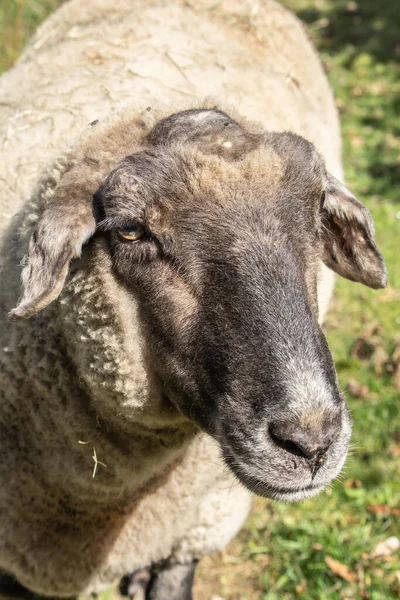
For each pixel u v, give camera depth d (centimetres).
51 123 136
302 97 160
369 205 243
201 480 131
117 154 117
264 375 108
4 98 148
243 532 154
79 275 116
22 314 111
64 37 157
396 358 182
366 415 167
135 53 147
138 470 124
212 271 111
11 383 123
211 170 112
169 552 135
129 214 112
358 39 362
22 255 121
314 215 116
